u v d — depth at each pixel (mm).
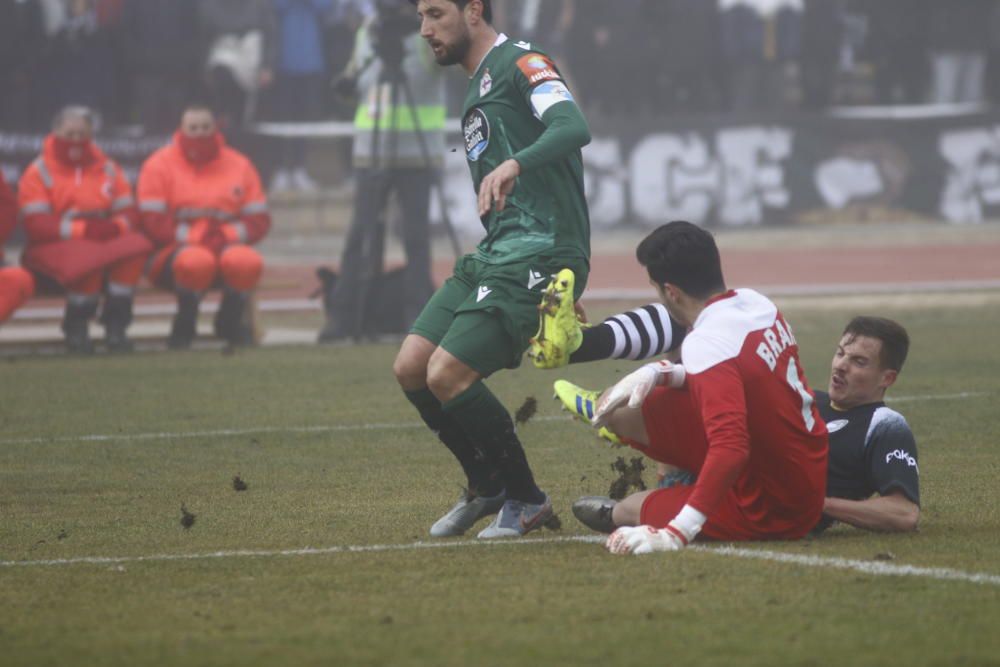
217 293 61094
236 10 74812
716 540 17906
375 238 46250
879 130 89812
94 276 43531
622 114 86375
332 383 36562
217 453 26828
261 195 45500
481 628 13891
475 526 20031
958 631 13516
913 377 35688
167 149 45000
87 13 73000
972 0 91625
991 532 18391
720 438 16641
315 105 79375
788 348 17312
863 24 91688
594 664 12641
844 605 14523
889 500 18297
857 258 74812
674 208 86750
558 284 17906
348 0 79250
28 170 43562
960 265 71438
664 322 19141
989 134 91812
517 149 19109
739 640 13312
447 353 18469
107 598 15539
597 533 19094
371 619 14336
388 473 24594
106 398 34250
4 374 38844
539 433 28578
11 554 18203
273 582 16156
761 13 87250
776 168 88312
